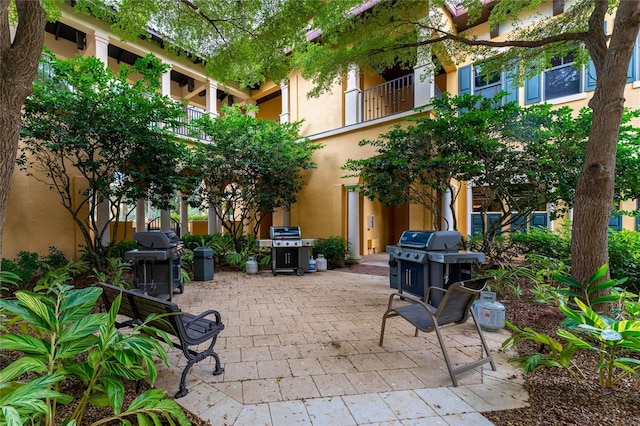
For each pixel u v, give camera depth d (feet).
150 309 7.72
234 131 27.53
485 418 6.64
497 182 18.54
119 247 23.24
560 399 7.25
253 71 17.75
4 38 7.38
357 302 16.22
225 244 29.35
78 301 6.55
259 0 14.35
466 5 16.39
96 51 26.21
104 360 5.85
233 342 10.89
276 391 7.76
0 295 16.42
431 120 18.47
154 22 15.98
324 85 19.44
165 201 23.81
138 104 19.42
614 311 10.46
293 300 16.63
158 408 5.38
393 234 41.50
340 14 15.39
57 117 18.92
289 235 24.21
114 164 20.88
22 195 22.34
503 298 15.66
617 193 17.17
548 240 20.01
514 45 13.66
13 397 4.23
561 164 16.67
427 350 10.23
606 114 10.47
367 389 7.86
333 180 32.40
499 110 17.19
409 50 16.87
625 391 7.44
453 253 14.23
